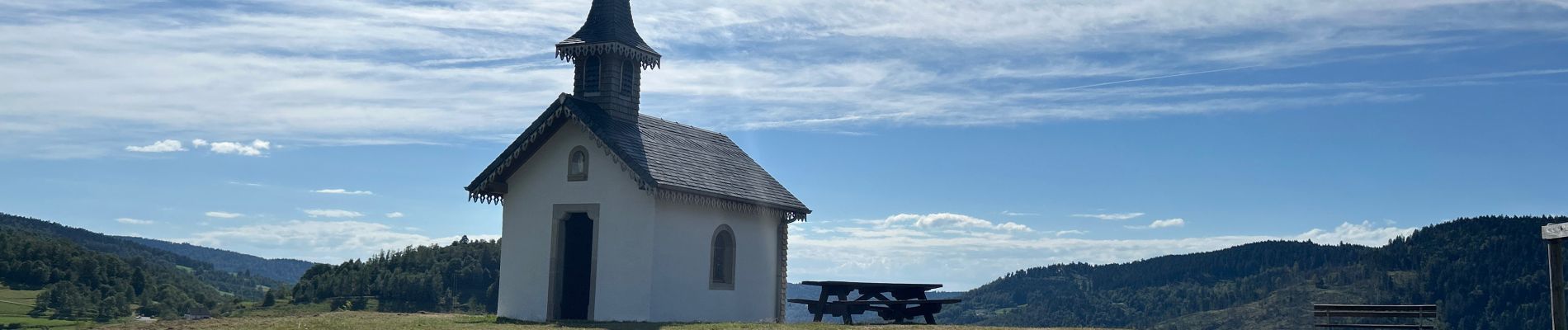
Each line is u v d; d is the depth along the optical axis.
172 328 27.31
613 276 31.59
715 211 34.19
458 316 33.03
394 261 65.62
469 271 65.38
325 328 26.16
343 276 63.97
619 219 31.77
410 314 33.84
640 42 34.69
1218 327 100.06
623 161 30.86
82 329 27.73
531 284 32.97
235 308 59.91
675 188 31.06
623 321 30.86
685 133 36.47
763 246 36.78
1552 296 19.53
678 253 32.25
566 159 32.97
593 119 31.86
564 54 33.84
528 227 33.31
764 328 26.98
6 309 77.00
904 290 30.95
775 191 37.38
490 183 33.12
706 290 33.47
